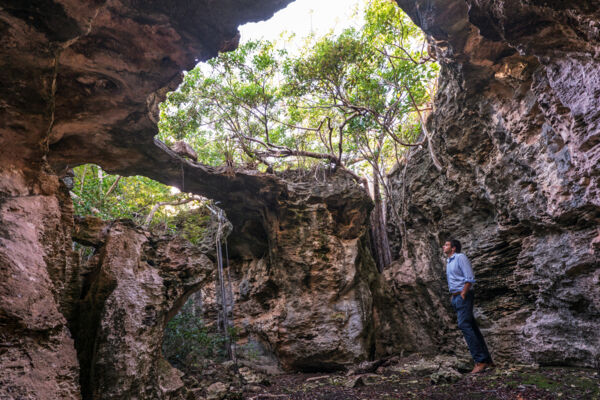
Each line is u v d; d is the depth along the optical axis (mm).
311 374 6781
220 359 6645
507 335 5570
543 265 4957
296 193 7703
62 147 4848
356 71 7348
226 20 3273
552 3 2852
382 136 9062
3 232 2344
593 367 4258
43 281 2402
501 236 5781
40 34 2414
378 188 9430
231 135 7902
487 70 5078
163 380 3641
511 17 3170
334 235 7711
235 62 7551
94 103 4020
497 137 5512
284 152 7984
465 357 6152
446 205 6816
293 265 7508
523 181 5164
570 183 4258
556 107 4125
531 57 4586
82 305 3453
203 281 4398
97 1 2441
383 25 6828
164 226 8641
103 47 3283
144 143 5301
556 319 4824
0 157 2592
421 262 7582
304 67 7227
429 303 7309
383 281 8070
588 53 3236
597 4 2621
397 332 7672
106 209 7965
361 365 6320
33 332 2260
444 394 4074
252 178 7242
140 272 3766
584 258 4328
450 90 6211
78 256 3529
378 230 9039
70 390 2338
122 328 3295
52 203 2828
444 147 6734
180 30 3256
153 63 3527
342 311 7109
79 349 3266
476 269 6207
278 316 7387
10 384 2035
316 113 9648
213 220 8617
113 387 3053
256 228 8375
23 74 2475
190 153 6480
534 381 4023
